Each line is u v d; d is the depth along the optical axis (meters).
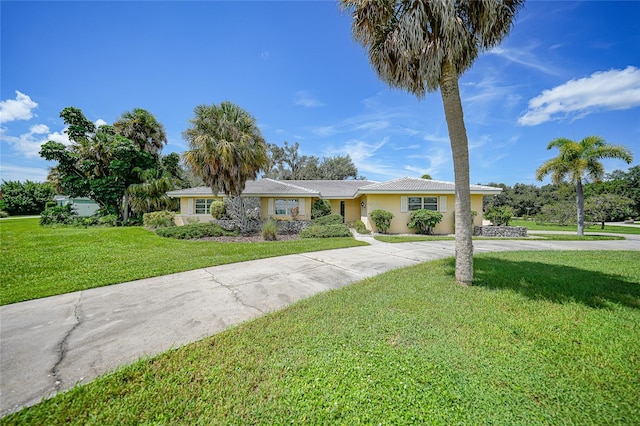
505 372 2.50
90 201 32.12
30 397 2.27
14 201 34.72
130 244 10.57
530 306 4.11
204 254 8.70
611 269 6.32
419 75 5.23
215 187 14.10
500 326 3.44
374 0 4.88
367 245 11.09
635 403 2.12
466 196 5.28
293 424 1.96
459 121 5.21
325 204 18.58
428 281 5.48
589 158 14.09
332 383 2.37
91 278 5.81
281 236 14.27
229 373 2.55
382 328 3.42
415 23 4.63
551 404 2.12
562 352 2.84
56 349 3.05
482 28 4.93
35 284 5.39
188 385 2.39
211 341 3.16
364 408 2.09
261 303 4.54
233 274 6.38
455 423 1.95
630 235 14.86
